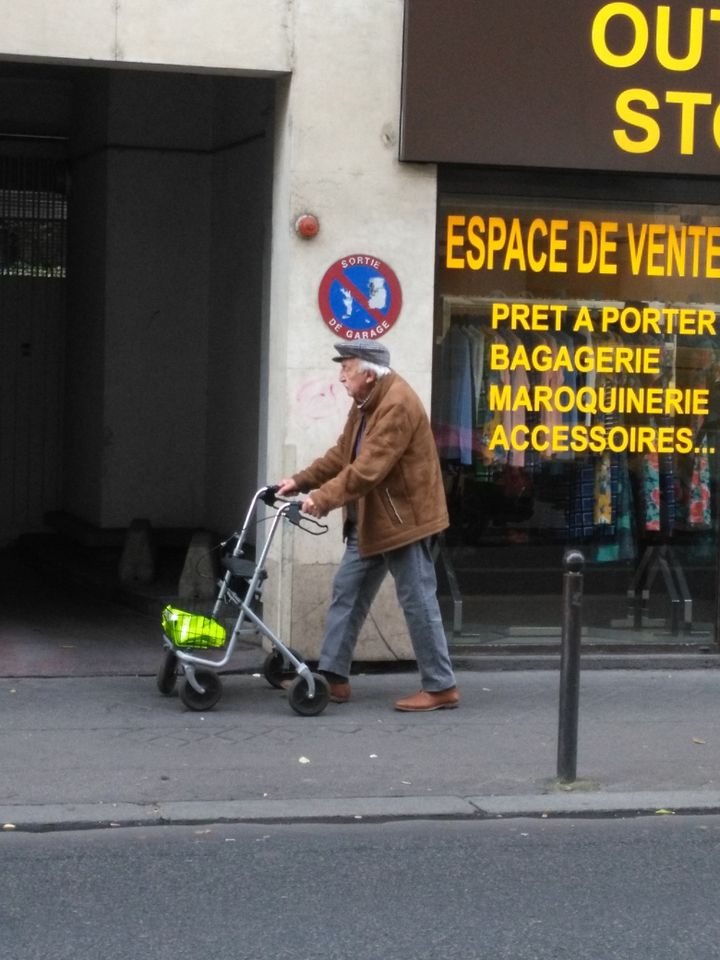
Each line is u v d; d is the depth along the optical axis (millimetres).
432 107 9070
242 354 12203
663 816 6852
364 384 8172
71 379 14375
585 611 10000
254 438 11797
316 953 5117
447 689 8500
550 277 9727
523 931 5363
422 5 9000
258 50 8961
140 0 8805
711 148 9438
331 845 6320
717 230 9922
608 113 9297
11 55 8719
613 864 6145
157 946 5164
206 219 13414
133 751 7504
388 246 9195
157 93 13219
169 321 13398
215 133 13180
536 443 9836
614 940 5289
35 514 14586
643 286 9867
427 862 6125
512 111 9172
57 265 14562
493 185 9523
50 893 5680
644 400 9969
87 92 13742
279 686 8836
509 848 6328
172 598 11062
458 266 9578
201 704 8289
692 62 9359
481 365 9688
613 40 9258
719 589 10055
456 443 9703
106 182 13180
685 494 10062
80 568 12656
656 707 8758
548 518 9875
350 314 9164
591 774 7340
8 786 6895
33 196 14445
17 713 8188
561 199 9664
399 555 8336
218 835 6418
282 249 9203
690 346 9992
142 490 13438
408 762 7457
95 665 9352
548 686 9258
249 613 8328
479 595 9797
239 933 5297
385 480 8211
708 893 5809
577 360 9836
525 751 7699
